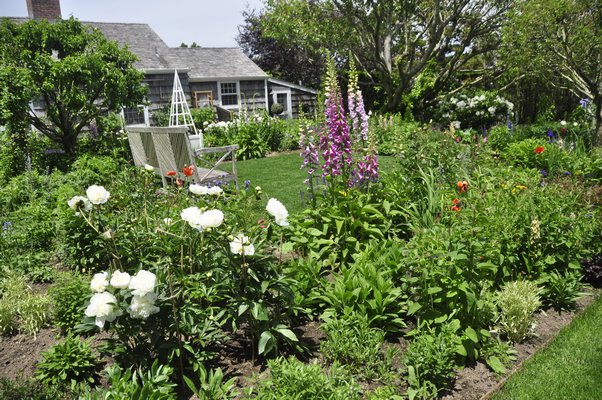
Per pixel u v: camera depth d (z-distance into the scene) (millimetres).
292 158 10414
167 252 2770
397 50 20156
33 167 8453
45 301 3213
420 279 2830
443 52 19109
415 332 2754
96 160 8094
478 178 4625
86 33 9688
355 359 2562
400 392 2426
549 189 4039
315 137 4262
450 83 19391
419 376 2441
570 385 2521
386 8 15047
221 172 6750
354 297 2922
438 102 17359
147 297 2182
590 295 3615
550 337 3037
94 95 9445
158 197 4621
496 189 4480
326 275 3750
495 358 2699
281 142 12188
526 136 9797
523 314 2904
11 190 6383
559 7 6879
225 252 2512
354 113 5582
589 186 4984
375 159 4184
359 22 16062
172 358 2477
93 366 2594
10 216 5215
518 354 2836
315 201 4223
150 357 2547
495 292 3143
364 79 20469
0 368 2713
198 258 2850
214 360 2703
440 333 2615
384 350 2785
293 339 2543
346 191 4129
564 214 3773
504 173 5094
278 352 2750
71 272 3572
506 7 15070
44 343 2996
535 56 7762
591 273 3799
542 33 7336
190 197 4082
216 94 19891
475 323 2840
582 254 3740
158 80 17375
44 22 9031
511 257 3338
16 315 3275
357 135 5922
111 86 9281
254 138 11383
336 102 4059
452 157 5465
